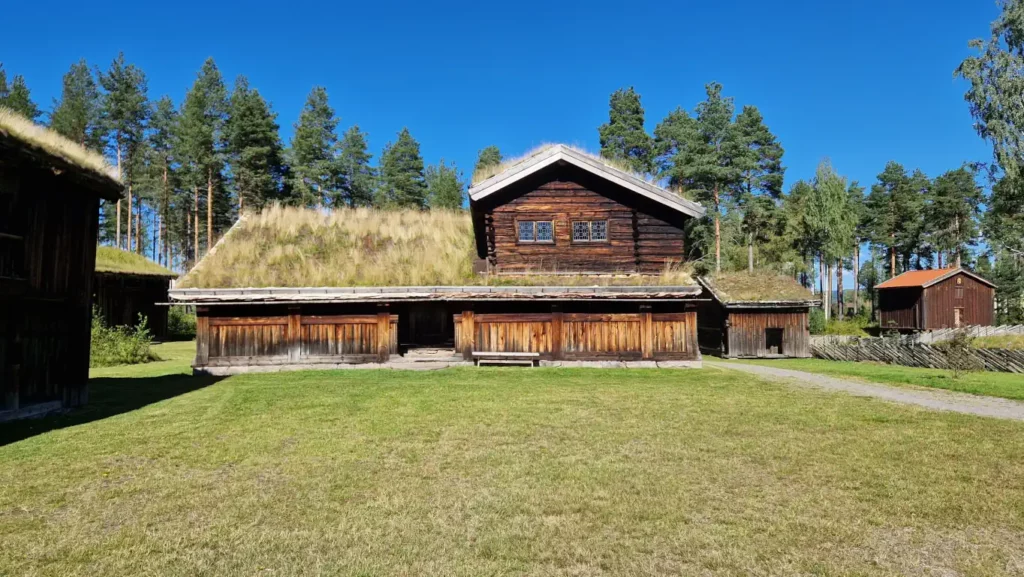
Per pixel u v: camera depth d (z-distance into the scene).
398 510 5.52
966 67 36.31
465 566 4.44
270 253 18.30
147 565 4.46
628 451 7.52
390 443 7.91
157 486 6.22
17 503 5.73
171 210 61.84
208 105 54.50
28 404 9.87
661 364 16.92
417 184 65.50
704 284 31.25
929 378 16.47
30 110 50.50
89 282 11.13
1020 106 34.84
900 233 65.44
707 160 49.50
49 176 9.90
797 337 29.30
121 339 20.20
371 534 5.00
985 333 34.91
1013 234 41.47
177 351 24.77
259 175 50.72
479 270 18.31
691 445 7.82
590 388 12.79
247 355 16.47
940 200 62.66
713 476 6.51
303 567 4.42
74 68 54.09
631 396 11.71
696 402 11.07
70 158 9.97
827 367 21.61
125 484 6.29
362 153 64.12
